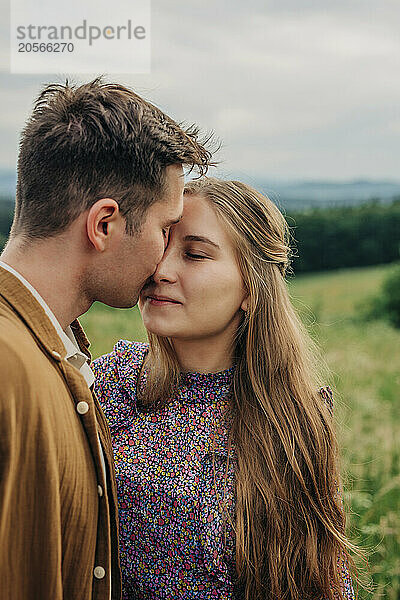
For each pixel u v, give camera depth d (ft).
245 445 7.73
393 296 72.79
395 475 18.54
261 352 7.97
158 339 7.85
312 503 7.86
